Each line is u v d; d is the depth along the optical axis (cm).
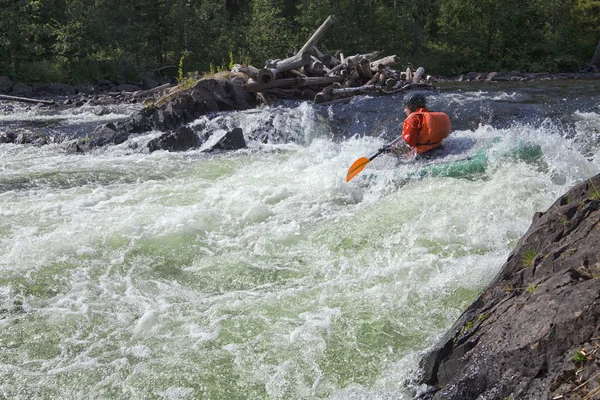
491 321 280
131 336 384
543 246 311
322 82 1350
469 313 308
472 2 2977
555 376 229
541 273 290
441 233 503
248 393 323
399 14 2902
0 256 500
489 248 470
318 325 382
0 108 1539
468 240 486
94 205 638
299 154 888
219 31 2659
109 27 2359
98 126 1086
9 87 1966
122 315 411
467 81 2355
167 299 431
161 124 1054
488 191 572
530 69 2766
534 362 240
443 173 654
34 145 1007
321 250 508
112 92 2042
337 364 342
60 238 532
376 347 354
